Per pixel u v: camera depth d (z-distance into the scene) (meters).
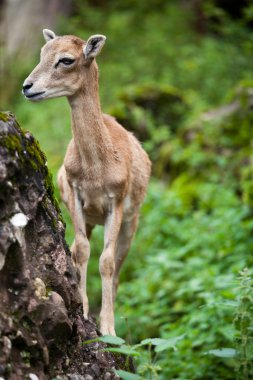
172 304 13.02
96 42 8.80
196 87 23.36
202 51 24.98
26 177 6.93
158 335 12.15
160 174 18.05
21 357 6.43
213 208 15.77
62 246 7.30
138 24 27.53
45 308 6.71
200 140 17.86
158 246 15.06
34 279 6.79
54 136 18.33
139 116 18.83
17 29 26.22
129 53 24.89
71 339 7.20
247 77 22.95
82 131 8.79
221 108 18.77
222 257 13.58
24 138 7.09
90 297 13.26
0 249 6.37
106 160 8.89
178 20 27.09
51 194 7.50
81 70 8.80
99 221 9.37
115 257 10.20
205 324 10.73
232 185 16.53
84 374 7.19
